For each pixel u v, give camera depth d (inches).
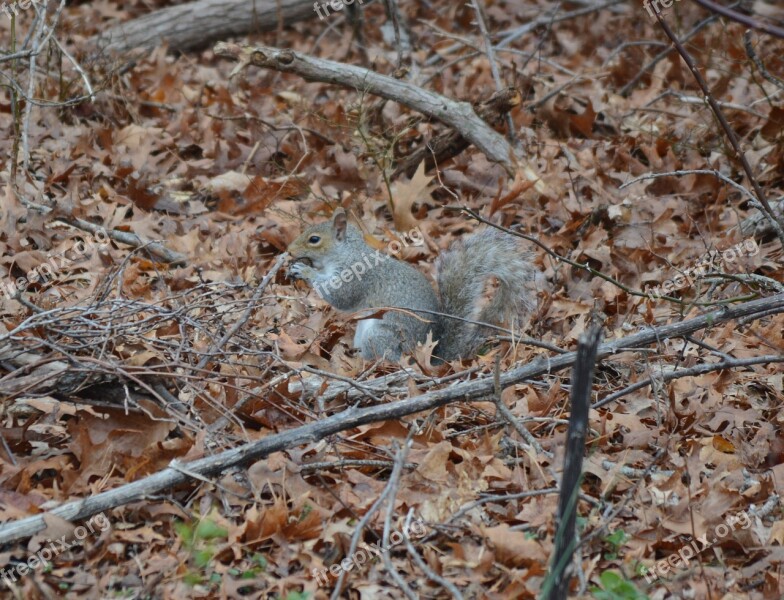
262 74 743.7
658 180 566.6
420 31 853.8
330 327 439.8
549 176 557.0
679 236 518.6
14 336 321.4
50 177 531.8
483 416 356.5
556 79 701.9
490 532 283.1
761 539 298.8
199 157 613.3
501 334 427.5
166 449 311.9
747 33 453.4
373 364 389.1
